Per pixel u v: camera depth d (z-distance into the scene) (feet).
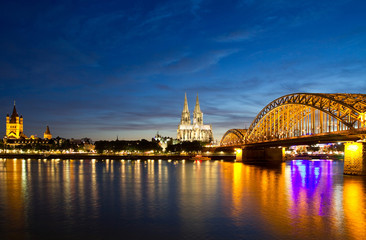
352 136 374.84
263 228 167.12
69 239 152.97
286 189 290.56
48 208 213.05
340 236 154.30
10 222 179.11
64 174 455.63
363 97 364.99
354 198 242.99
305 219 182.70
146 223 177.47
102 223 177.37
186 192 278.05
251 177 401.90
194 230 165.17
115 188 305.32
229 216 190.80
